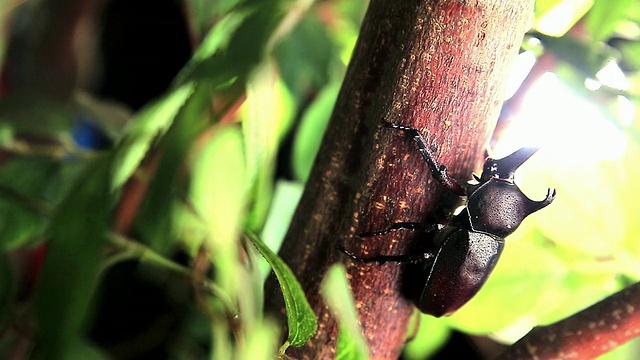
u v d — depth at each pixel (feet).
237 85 0.85
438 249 0.99
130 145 0.84
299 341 0.84
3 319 0.99
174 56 1.67
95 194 0.77
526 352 0.93
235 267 0.81
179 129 0.77
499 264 1.09
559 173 1.05
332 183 0.92
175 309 1.45
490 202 0.99
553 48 1.02
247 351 0.77
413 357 1.27
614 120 1.05
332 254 0.92
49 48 1.42
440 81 0.87
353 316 0.77
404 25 0.87
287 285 0.81
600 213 1.06
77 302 0.74
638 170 1.05
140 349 1.43
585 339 0.92
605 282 1.10
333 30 1.37
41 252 1.24
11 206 1.04
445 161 0.89
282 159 1.39
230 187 0.77
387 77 0.88
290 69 1.28
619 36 1.12
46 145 1.23
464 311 1.09
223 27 0.98
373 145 0.89
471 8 0.85
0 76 1.44
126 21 1.64
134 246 0.97
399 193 0.90
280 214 1.11
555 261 1.09
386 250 0.91
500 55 0.86
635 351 1.10
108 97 1.72
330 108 1.21
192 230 1.00
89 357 0.86
